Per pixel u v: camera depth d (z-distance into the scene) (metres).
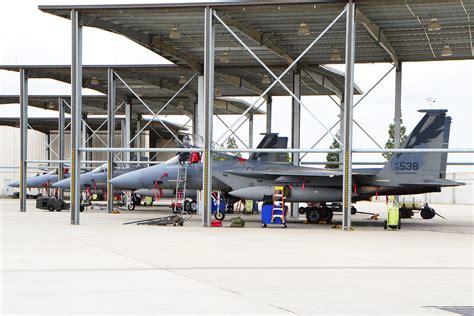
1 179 71.88
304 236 21.73
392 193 30.06
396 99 34.84
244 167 31.42
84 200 45.88
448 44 32.03
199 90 36.28
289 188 29.69
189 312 8.69
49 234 21.31
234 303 9.35
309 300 9.65
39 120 60.19
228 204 38.34
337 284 11.20
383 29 29.55
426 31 29.67
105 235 21.16
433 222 33.28
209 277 11.84
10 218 30.62
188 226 26.59
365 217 38.72
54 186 41.75
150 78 41.19
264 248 17.27
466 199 78.31
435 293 10.39
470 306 9.34
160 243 18.41
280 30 30.09
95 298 9.66
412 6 25.59
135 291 10.29
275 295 10.05
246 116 53.25
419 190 29.91
